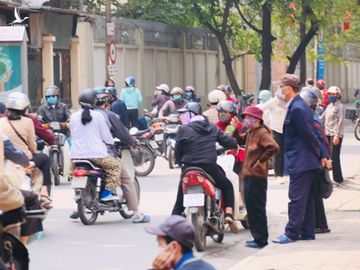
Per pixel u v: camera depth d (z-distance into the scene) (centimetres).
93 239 2008
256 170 1862
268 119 2928
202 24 5941
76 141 2173
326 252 1758
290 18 5797
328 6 5616
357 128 5188
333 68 10538
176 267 897
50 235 2055
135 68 5581
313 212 1922
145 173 3228
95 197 2198
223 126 2138
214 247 1903
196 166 1850
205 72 6694
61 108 2972
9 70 3362
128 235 2058
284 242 1884
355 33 7062
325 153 1942
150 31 5788
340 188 2869
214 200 1872
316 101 2089
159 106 3925
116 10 6019
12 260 1357
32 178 1833
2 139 1446
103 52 5175
